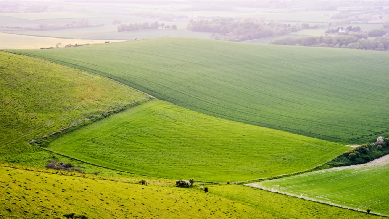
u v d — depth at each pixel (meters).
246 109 117.12
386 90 147.75
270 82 149.88
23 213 34.53
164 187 57.22
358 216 56.97
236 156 80.81
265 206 56.38
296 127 103.69
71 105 92.00
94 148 76.06
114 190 48.91
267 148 86.00
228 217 49.22
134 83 128.00
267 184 67.50
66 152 72.12
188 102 117.62
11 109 81.06
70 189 44.53
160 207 46.88
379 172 76.19
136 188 52.50
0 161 62.12
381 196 64.94
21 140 71.81
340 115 116.38
